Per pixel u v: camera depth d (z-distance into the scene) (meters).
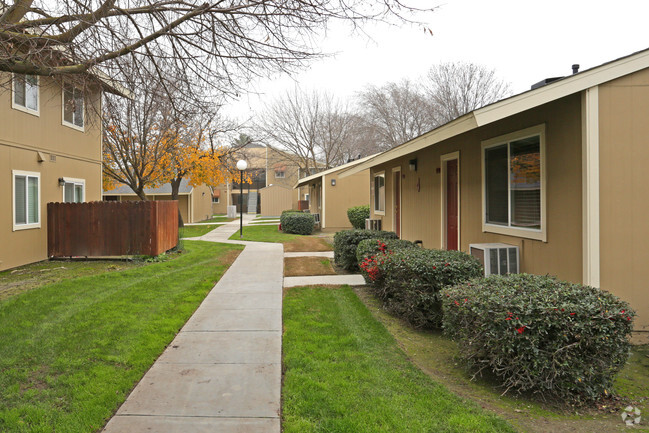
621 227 4.71
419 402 3.29
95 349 4.41
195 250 12.55
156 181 19.08
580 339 3.28
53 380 3.71
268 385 3.66
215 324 5.38
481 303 3.54
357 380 3.68
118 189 29.09
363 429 2.91
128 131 14.05
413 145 7.65
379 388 3.53
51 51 4.82
